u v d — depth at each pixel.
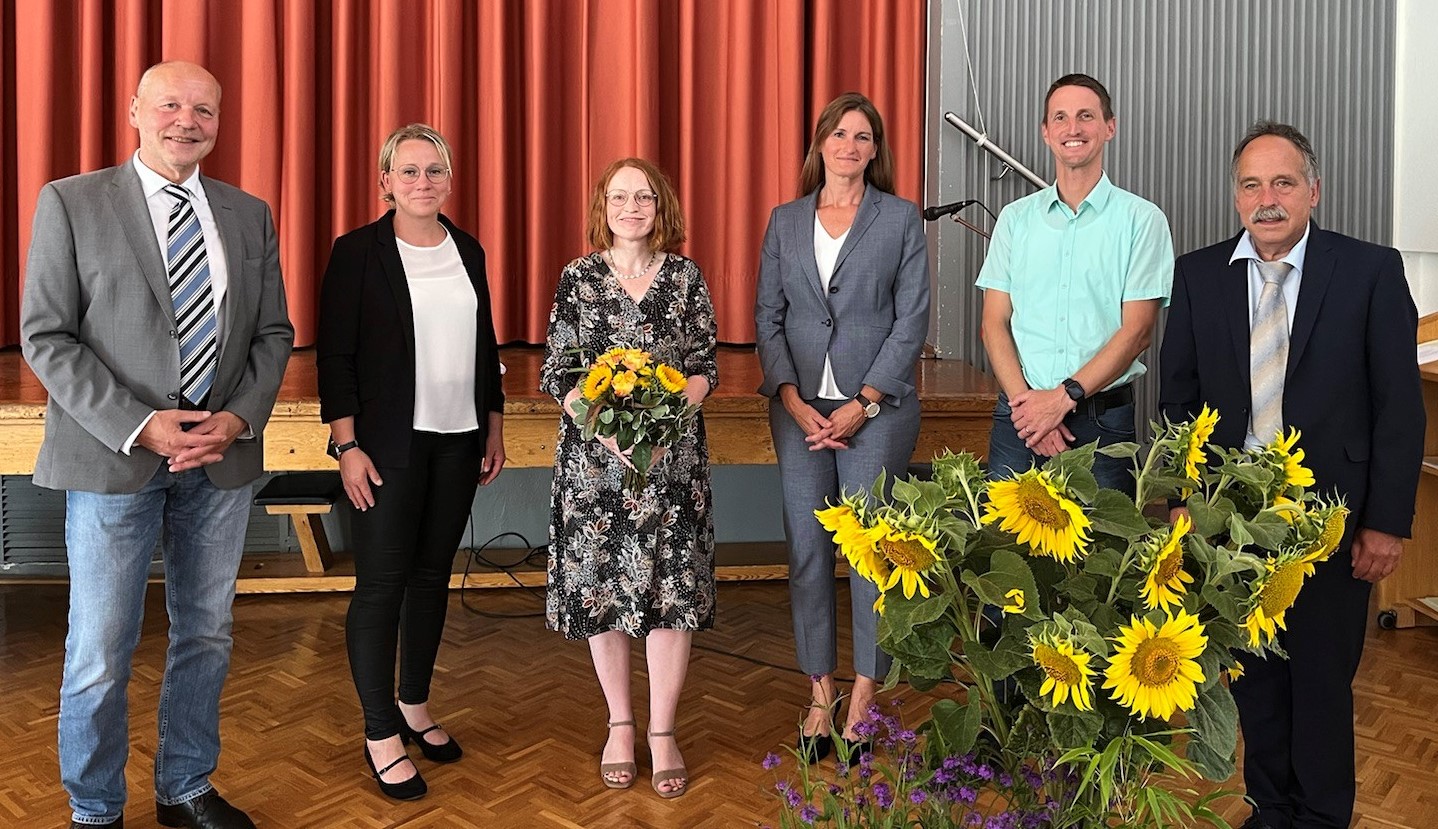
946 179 4.61
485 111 4.55
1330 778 2.25
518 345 4.70
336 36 4.45
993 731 1.30
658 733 2.70
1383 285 2.15
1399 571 3.77
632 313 2.66
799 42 4.52
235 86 4.51
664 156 4.71
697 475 2.68
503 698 3.22
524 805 2.60
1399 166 4.63
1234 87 4.62
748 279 4.63
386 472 2.57
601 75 4.59
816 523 2.81
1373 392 2.17
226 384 2.29
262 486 4.26
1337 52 4.61
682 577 2.65
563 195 4.67
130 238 2.18
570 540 2.65
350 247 2.59
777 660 3.53
